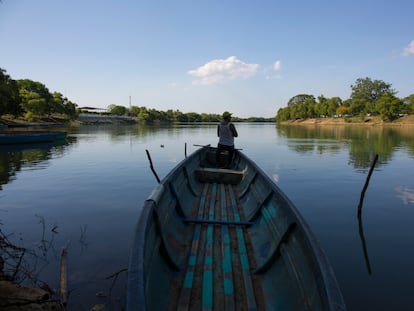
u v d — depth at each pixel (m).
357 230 6.46
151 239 3.13
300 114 122.44
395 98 82.00
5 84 45.22
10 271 4.58
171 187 4.97
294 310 2.62
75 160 16.59
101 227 6.44
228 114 9.15
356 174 12.71
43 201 8.45
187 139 33.78
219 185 7.68
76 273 4.54
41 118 70.38
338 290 2.05
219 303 2.88
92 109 129.38
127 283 2.00
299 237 3.05
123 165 14.96
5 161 16.16
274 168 14.18
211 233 4.48
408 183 10.98
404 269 4.78
